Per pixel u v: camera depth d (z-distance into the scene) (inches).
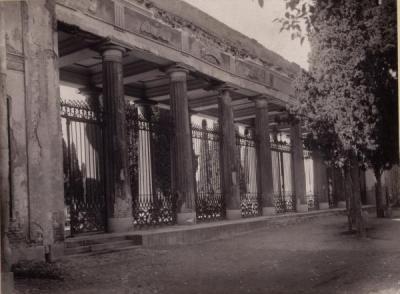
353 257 348.5
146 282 278.4
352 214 527.5
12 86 356.8
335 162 490.9
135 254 389.4
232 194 684.1
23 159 356.5
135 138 581.6
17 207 346.9
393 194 1027.9
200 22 640.4
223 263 344.8
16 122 355.9
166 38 580.4
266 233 585.0
